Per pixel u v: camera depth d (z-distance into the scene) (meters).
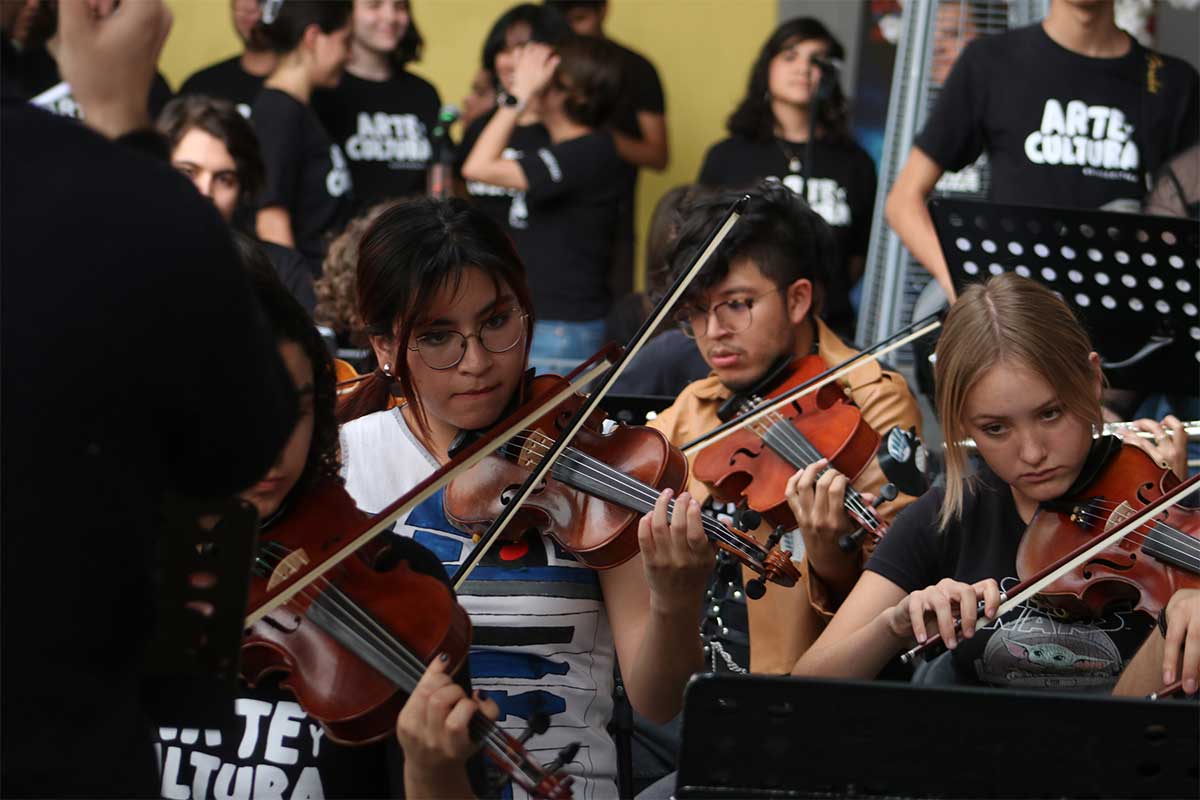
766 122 6.88
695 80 8.24
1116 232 3.94
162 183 1.83
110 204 1.79
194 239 1.81
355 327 4.52
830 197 6.80
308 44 6.57
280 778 2.41
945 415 2.98
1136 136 5.21
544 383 2.96
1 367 1.75
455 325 2.76
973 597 2.71
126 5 2.02
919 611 2.71
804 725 2.16
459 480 2.86
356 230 4.65
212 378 1.84
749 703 2.15
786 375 3.87
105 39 2.02
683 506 2.51
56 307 1.75
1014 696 2.11
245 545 1.92
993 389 2.87
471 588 2.78
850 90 7.63
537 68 6.64
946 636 2.69
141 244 1.78
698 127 8.26
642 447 2.98
